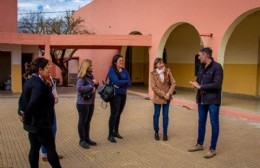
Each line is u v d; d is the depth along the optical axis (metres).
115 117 7.94
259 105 13.40
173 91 8.09
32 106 4.80
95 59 25.16
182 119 11.14
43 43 17.73
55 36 17.73
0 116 11.62
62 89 22.41
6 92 18.83
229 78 17.03
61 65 25.41
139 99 16.88
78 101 7.25
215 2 12.94
